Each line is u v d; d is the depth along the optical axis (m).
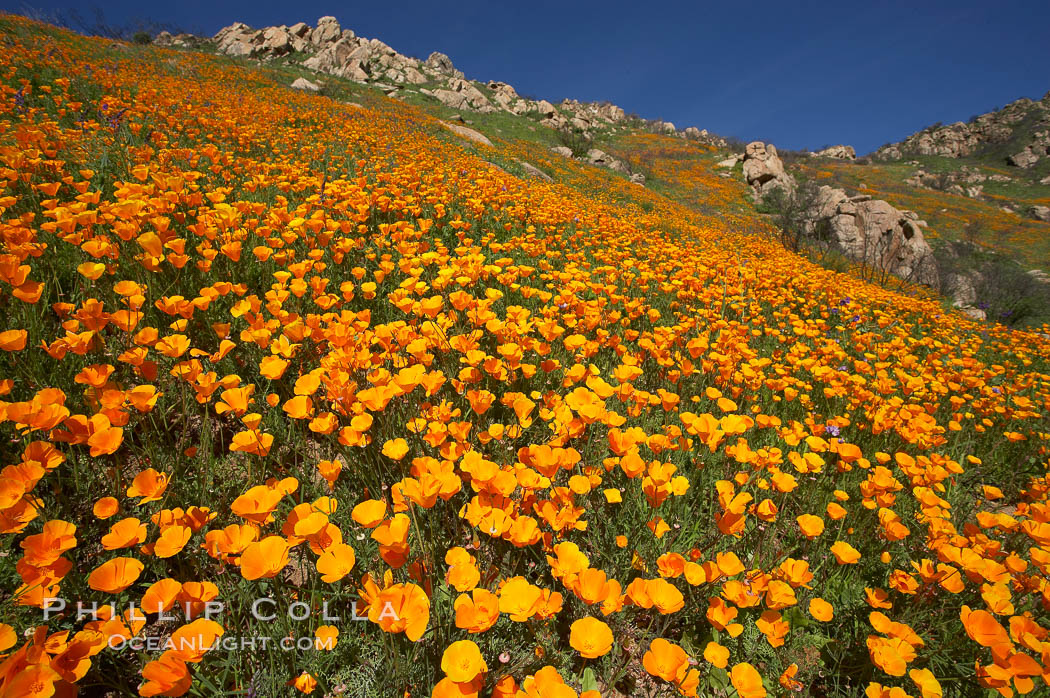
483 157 16.83
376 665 1.39
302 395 1.88
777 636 1.53
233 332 2.83
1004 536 2.40
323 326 2.67
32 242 2.62
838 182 43.97
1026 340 8.19
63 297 2.63
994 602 1.68
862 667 1.70
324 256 3.99
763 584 1.55
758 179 32.06
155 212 3.26
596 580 1.35
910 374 4.64
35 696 0.93
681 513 2.19
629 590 1.36
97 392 1.71
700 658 1.69
